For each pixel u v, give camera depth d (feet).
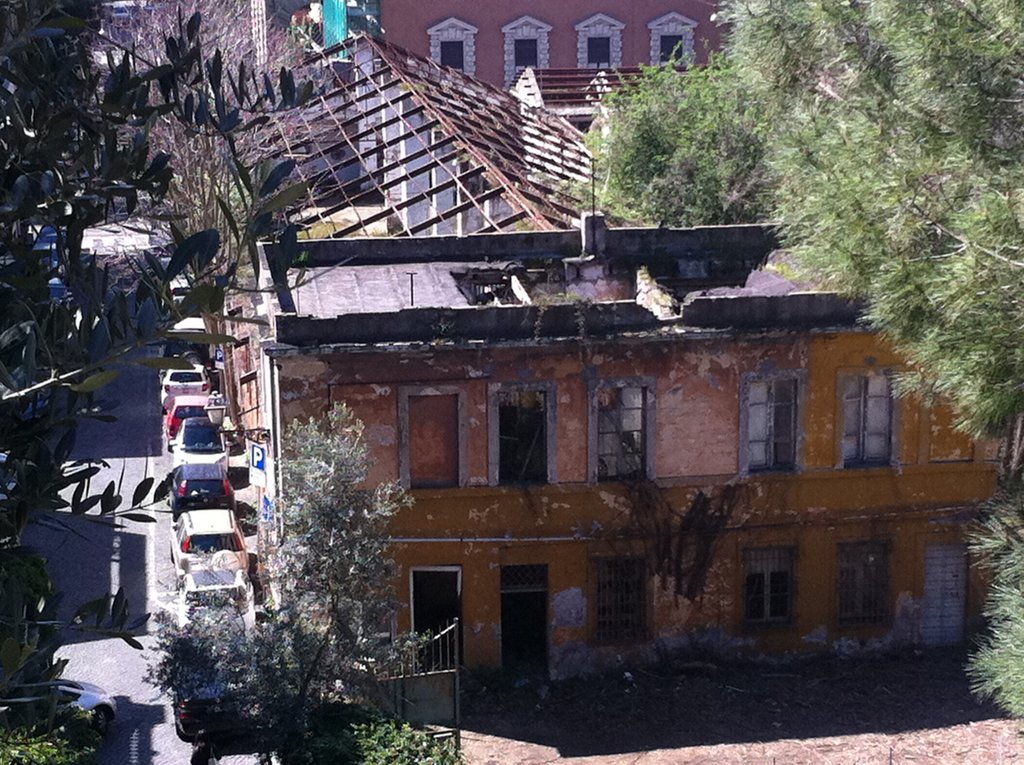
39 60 19.31
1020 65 44.60
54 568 88.69
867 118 50.72
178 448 109.29
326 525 56.18
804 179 52.54
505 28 190.80
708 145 112.78
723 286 88.63
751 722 70.49
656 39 192.95
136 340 15.81
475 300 86.07
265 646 54.75
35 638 17.01
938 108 47.26
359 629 56.44
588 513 75.25
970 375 43.60
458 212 96.58
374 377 71.77
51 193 18.35
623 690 74.18
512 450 74.59
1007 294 41.88
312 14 209.87
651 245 88.33
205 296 16.01
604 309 73.51
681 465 75.82
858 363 76.13
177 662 54.90
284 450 63.41
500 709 71.82
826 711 71.82
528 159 122.21
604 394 74.84
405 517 73.46
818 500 77.20
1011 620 52.13
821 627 78.18
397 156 119.03
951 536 78.59
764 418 76.54
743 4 57.11
